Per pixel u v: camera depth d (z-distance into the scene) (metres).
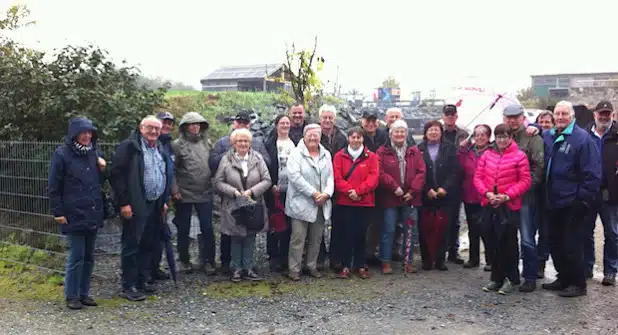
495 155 5.83
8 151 6.49
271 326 4.70
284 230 6.32
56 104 6.89
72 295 5.09
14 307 5.10
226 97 12.63
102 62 7.29
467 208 6.77
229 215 5.90
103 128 6.88
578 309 5.15
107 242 6.73
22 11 9.19
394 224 6.46
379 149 6.50
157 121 5.40
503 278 5.78
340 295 5.61
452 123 7.13
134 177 5.23
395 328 4.64
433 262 6.83
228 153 6.04
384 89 33.19
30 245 6.30
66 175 4.96
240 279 6.09
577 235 5.52
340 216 6.29
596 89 36.56
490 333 4.52
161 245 6.01
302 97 9.17
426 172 6.61
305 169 6.06
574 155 5.46
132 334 4.48
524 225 5.79
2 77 7.35
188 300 5.40
